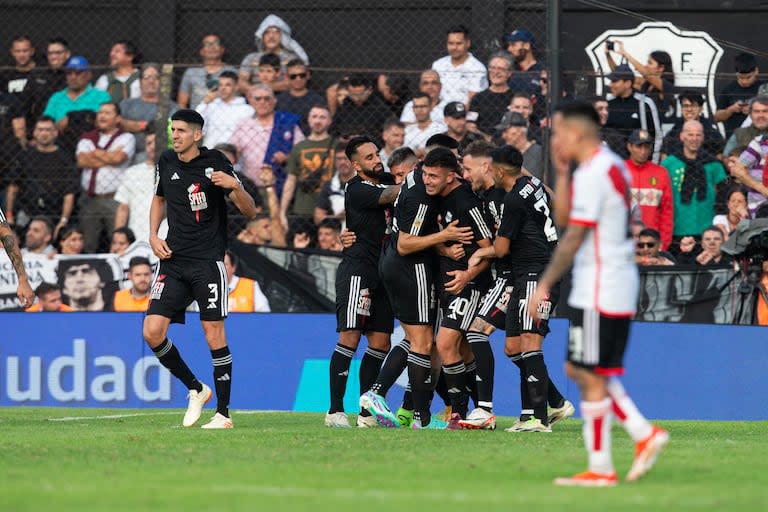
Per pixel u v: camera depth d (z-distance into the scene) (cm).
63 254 4131
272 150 4181
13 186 4284
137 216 4206
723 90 4097
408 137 4078
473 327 3002
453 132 3928
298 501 1537
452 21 4506
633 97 4003
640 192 3891
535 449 2317
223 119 4228
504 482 1764
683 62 4316
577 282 1748
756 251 3775
